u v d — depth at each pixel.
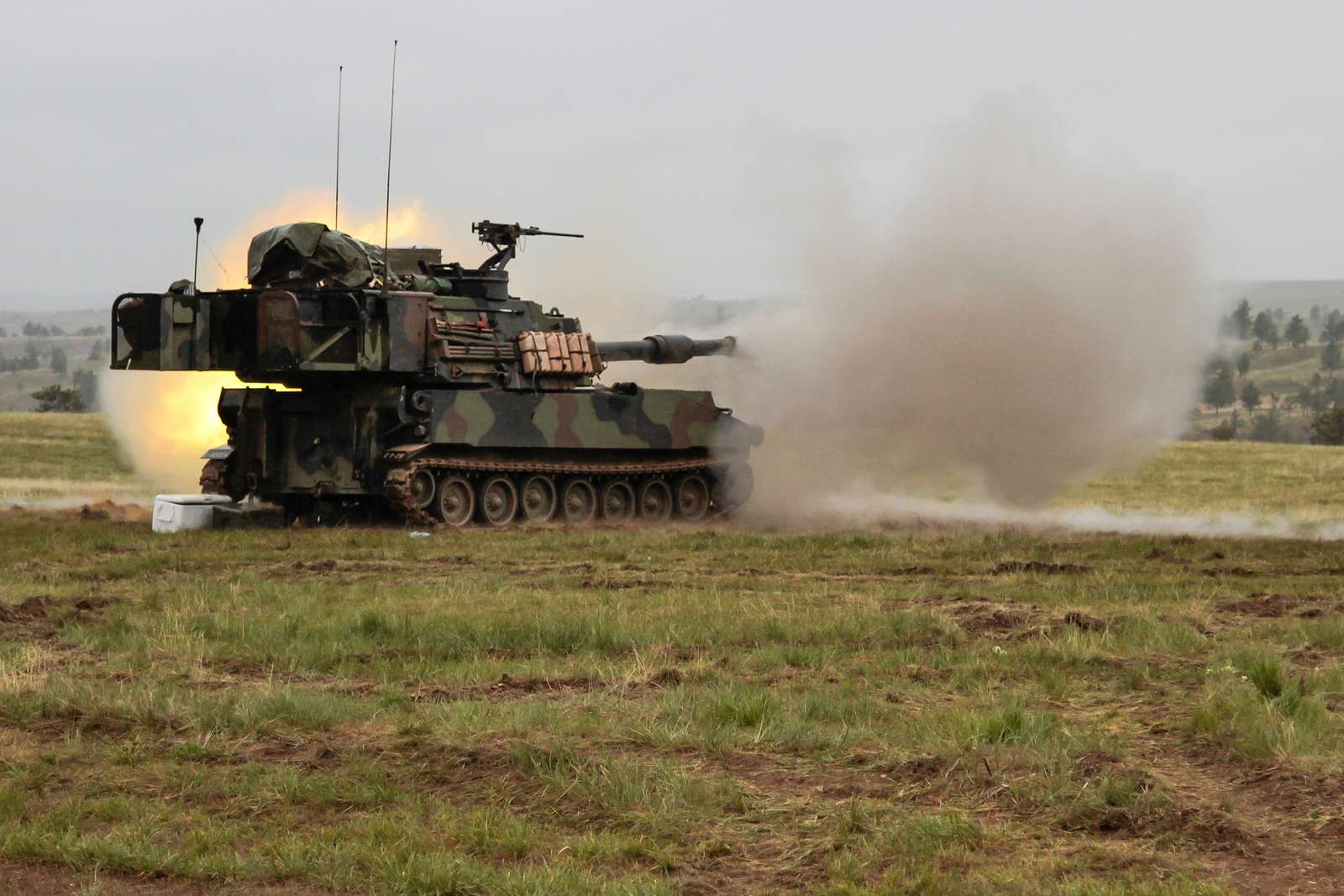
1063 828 12.92
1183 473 71.38
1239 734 15.06
